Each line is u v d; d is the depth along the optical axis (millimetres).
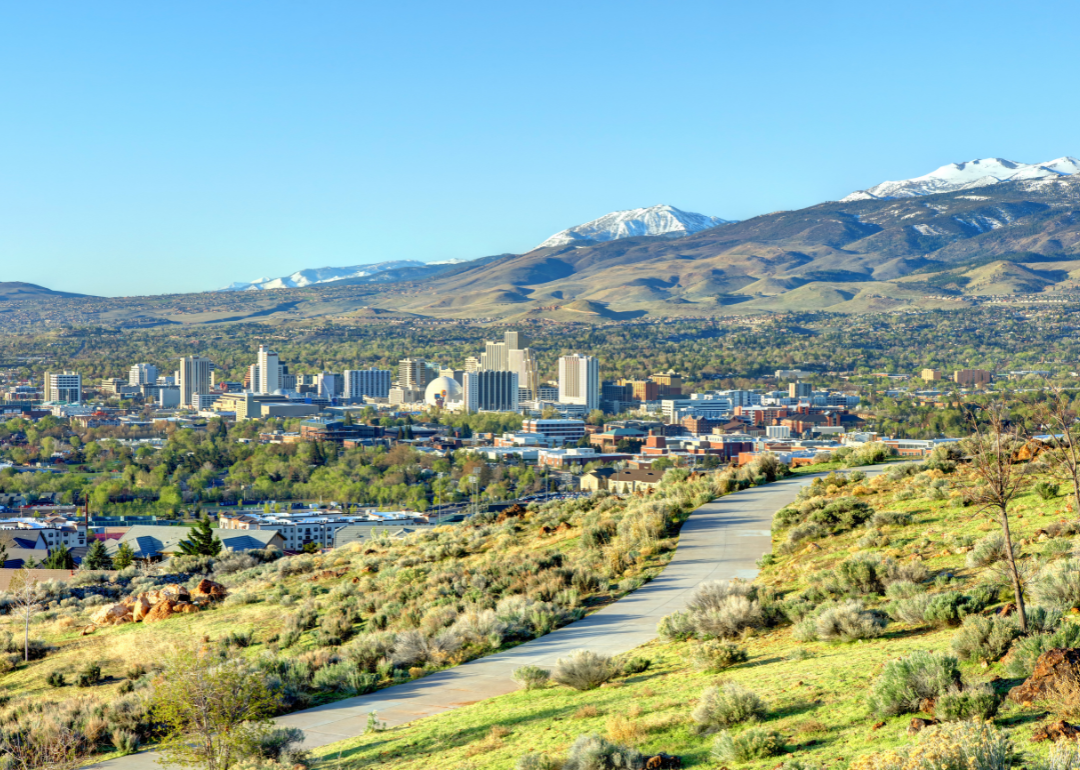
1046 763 13234
